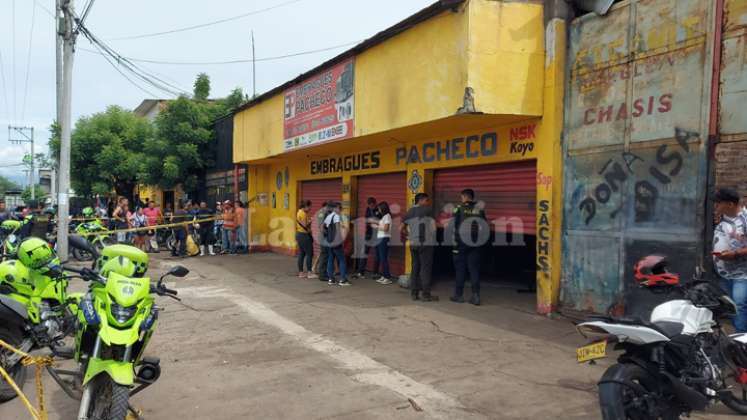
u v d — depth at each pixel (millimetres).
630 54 6730
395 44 8883
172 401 4809
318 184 14961
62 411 4695
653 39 6465
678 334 3703
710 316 4117
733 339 4359
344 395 4906
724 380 4320
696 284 4211
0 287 5051
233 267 13742
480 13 7340
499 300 9039
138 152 25000
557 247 7648
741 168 5590
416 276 9148
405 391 4980
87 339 3857
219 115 21109
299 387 5117
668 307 4086
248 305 8859
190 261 15188
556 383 5133
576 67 7453
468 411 4523
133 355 3857
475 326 7285
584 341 6469
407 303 8875
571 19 7617
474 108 7309
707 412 4477
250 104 15398
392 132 9359
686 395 3635
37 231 10789
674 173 6191
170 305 8891
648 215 6477
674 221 6184
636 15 6676
